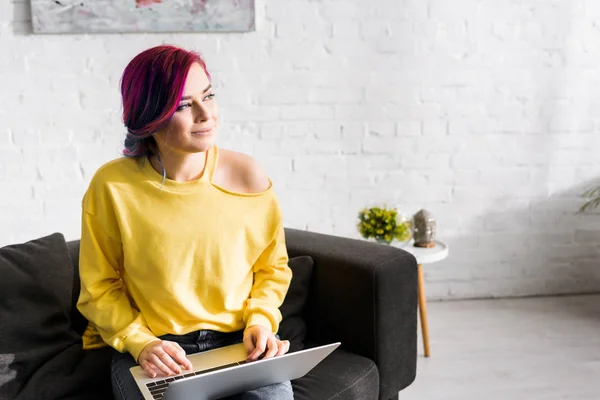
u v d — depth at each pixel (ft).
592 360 8.23
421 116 9.70
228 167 5.36
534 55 9.71
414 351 6.37
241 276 5.24
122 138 9.19
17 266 5.45
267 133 9.45
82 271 5.14
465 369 8.06
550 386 7.62
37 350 5.24
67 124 9.05
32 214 9.20
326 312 6.23
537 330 9.15
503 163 9.96
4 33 8.70
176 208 5.02
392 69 9.52
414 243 8.44
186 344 5.05
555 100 9.87
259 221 5.30
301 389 5.27
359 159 9.70
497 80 9.72
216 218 5.08
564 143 10.00
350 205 9.79
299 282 6.18
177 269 4.98
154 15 8.82
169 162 5.04
